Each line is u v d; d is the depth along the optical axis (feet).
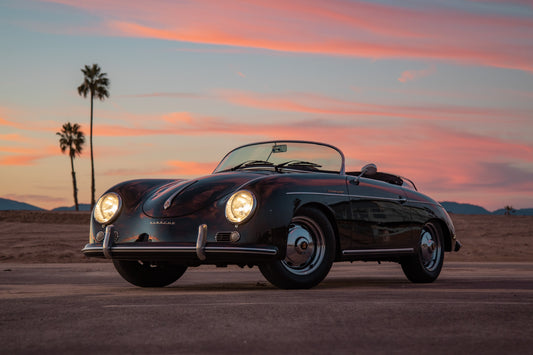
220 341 7.23
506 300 11.10
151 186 15.87
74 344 7.13
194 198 14.56
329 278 21.27
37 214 110.52
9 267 27.27
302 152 17.99
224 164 18.58
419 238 18.61
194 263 14.44
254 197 14.02
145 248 14.20
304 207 14.82
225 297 11.43
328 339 7.34
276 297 11.43
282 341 7.23
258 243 13.87
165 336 7.52
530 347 6.95
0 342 7.27
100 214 15.35
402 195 18.13
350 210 15.98
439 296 11.71
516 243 63.21
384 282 19.25
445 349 6.84
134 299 11.09
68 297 11.64
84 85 170.30
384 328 8.01
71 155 192.65
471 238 69.87
